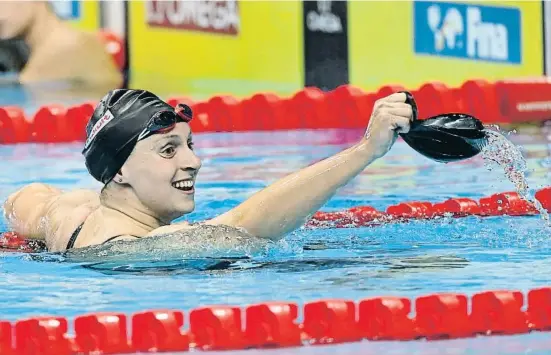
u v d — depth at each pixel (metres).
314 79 33.22
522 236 14.83
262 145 23.98
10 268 13.09
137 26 32.84
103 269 12.82
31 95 29.91
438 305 11.15
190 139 13.35
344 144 23.86
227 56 33.12
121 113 12.91
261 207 12.96
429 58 33.69
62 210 14.62
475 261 13.27
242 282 12.16
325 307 11.01
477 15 34.09
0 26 32.31
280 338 10.70
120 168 13.02
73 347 10.57
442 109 27.41
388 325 10.98
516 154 14.17
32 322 10.75
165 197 13.03
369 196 18.20
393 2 33.62
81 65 32.59
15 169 21.00
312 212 12.96
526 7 34.50
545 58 34.75
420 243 14.41
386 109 12.51
